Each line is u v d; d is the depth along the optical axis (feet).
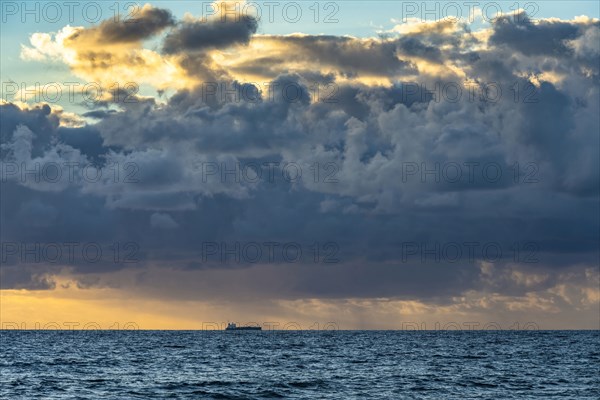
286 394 330.13
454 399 315.58
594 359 592.19
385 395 328.08
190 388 353.10
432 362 553.64
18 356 621.72
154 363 539.29
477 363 542.57
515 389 353.72
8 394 325.21
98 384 370.94
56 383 374.22
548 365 520.42
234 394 328.49
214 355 655.35
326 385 367.86
